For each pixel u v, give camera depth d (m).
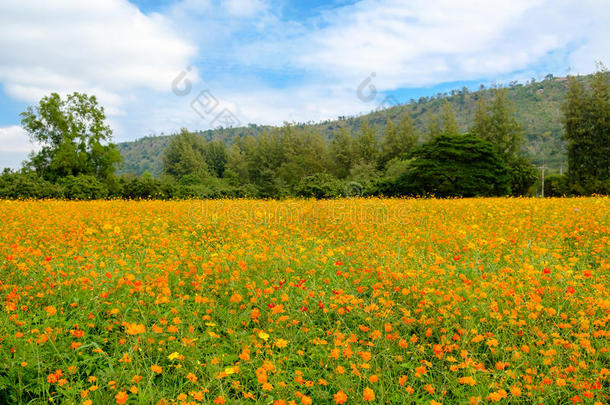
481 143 31.62
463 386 2.99
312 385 2.99
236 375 3.09
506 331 3.66
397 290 4.54
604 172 38.94
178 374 3.12
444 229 7.61
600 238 7.01
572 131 40.31
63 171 36.22
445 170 30.11
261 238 7.38
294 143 67.38
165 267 4.81
